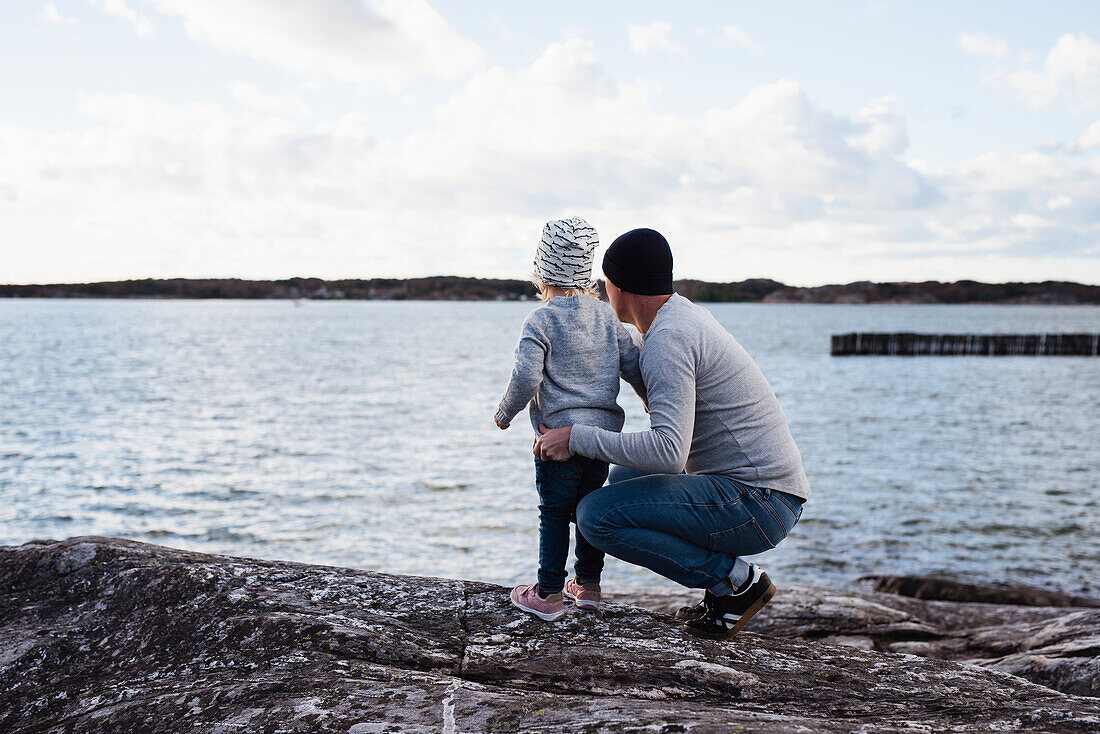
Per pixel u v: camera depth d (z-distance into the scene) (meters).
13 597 2.92
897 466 15.20
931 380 32.88
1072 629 4.57
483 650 2.46
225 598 2.70
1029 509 12.00
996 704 2.23
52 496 12.36
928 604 5.82
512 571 9.12
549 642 2.54
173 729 1.95
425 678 2.15
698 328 2.50
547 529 2.71
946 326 103.50
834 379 33.12
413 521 11.09
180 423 19.95
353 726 1.82
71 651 2.54
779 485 2.57
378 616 2.67
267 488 12.98
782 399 26.14
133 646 2.53
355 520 11.12
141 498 12.27
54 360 39.91
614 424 2.64
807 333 80.00
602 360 2.61
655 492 2.57
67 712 2.20
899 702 2.26
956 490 13.23
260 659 2.32
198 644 2.46
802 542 10.27
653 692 2.23
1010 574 9.06
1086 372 37.03
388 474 14.11
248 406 23.38
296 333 77.00
